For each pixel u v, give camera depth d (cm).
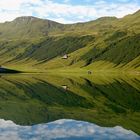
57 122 5069
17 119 5228
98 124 5006
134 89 13262
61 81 17762
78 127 4694
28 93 10519
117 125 4991
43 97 9562
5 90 11100
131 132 4456
